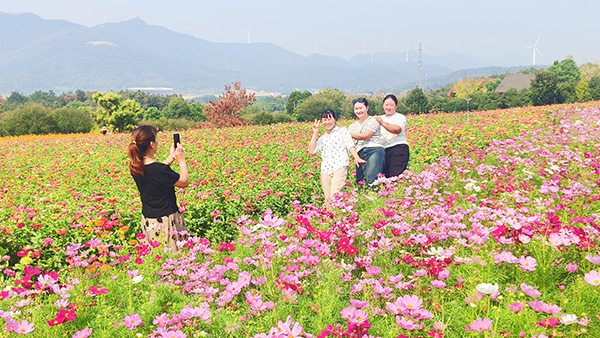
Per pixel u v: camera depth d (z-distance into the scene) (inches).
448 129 602.2
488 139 542.9
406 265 168.6
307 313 146.2
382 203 252.7
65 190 377.1
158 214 206.5
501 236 160.2
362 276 165.0
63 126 2316.7
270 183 349.7
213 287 161.5
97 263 172.6
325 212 217.6
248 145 618.8
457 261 156.5
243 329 138.9
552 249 158.4
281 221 168.7
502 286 151.1
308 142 631.2
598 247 158.4
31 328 125.3
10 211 285.1
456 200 263.0
